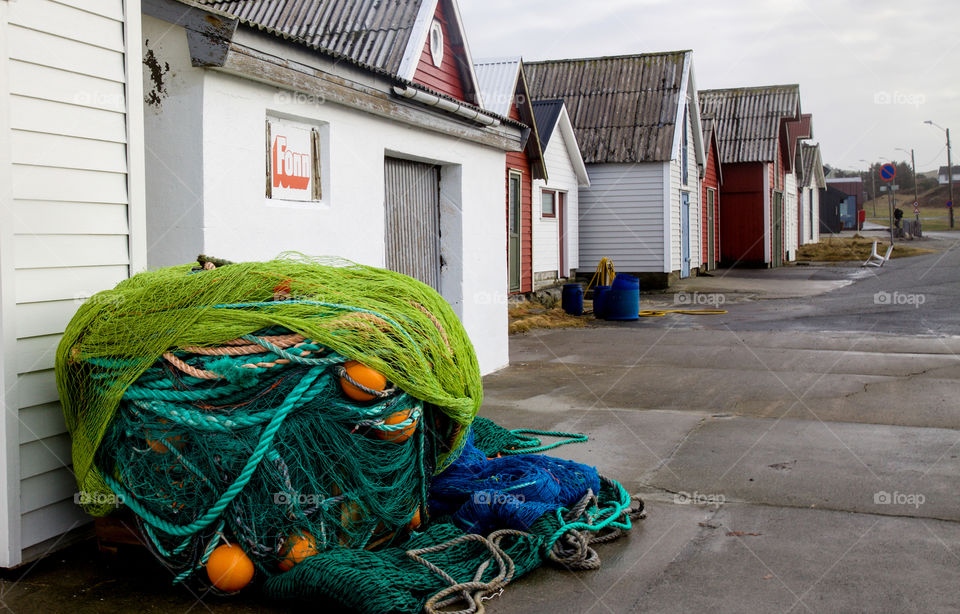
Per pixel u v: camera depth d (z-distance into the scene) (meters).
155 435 3.57
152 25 5.20
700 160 26.41
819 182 53.16
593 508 4.54
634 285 15.49
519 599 3.67
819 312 15.86
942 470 5.52
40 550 4.07
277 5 13.32
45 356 4.03
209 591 3.67
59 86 4.05
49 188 4.01
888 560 4.04
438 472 4.41
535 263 18.53
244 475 3.47
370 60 12.19
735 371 9.56
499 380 9.12
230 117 5.36
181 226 5.21
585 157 22.42
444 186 8.59
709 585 3.79
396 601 3.33
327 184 6.38
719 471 5.59
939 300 17.20
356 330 3.61
